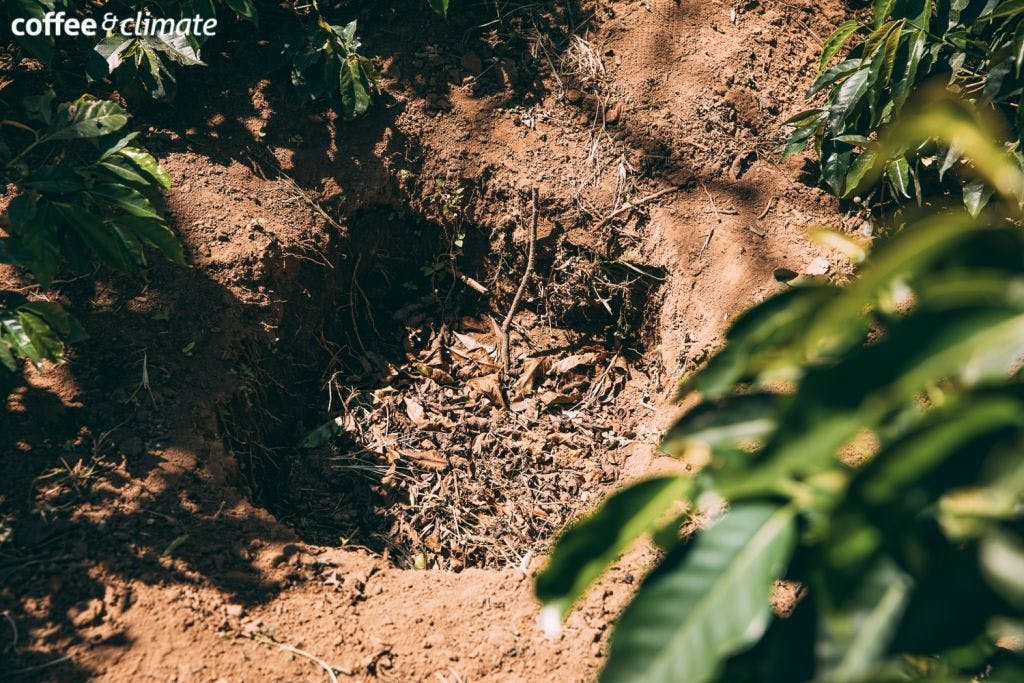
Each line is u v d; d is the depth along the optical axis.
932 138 3.24
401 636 2.67
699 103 4.18
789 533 0.88
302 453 3.64
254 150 3.92
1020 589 0.76
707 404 1.05
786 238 3.82
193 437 3.09
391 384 3.96
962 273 0.79
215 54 4.12
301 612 2.69
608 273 4.07
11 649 2.43
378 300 4.18
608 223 4.04
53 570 2.61
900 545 0.80
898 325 0.72
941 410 0.76
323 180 3.94
